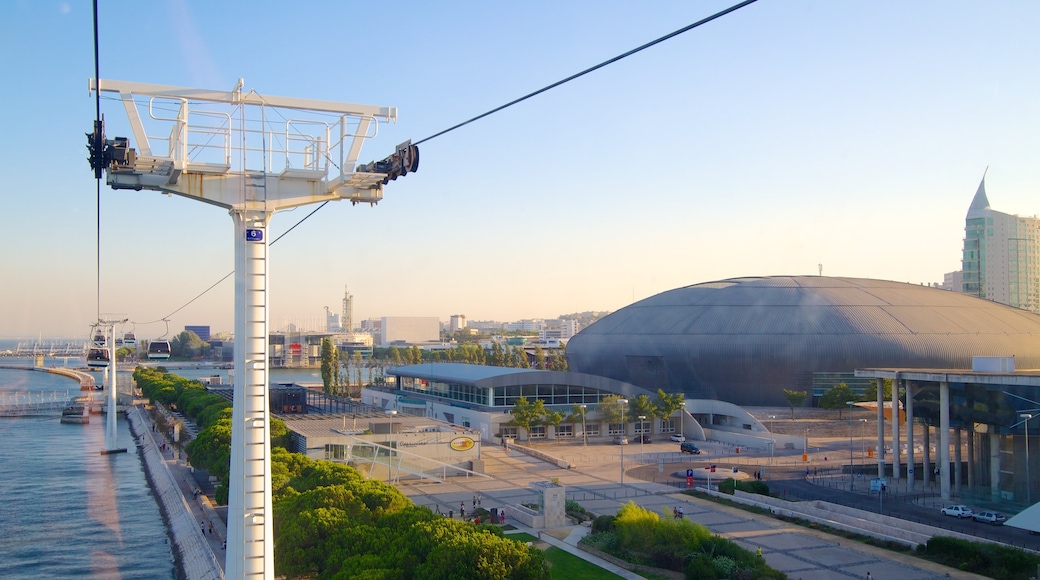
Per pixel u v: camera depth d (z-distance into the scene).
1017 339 157.50
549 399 139.62
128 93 27.95
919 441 131.50
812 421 141.38
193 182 28.77
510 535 69.69
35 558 75.50
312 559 49.09
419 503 82.19
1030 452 80.31
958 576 57.84
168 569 72.38
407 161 29.11
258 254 29.55
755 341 155.75
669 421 142.50
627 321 181.62
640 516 64.06
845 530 71.44
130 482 114.25
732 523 74.94
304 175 30.41
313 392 170.62
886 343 150.62
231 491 28.73
